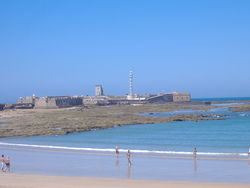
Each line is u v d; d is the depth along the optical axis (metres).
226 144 61.69
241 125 96.06
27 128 89.94
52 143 66.25
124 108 173.12
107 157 47.53
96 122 102.00
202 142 65.38
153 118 112.44
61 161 44.97
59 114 132.50
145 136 76.44
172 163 41.69
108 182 29.98
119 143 65.44
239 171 35.97
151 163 42.03
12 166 42.06
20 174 34.69
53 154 51.28
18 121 109.94
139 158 46.09
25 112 154.88
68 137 75.81
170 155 48.28
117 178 32.34
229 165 39.50
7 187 27.75
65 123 99.94
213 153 48.25
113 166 40.72
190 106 191.12
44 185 28.72
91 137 75.56
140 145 62.31
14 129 88.19
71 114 131.12
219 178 32.81
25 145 62.50
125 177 34.38
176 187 27.91
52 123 100.38
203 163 41.12
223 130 85.69
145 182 29.94
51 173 37.28
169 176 34.28
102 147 60.06
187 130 87.12
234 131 83.12
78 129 87.31
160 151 51.81
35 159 47.03
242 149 54.91
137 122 103.38
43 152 53.59
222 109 167.38
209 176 33.78
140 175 35.16
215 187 27.84
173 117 113.69
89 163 43.03
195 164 40.62
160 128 92.25
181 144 63.00
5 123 105.50
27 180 31.03
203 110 161.12
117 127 95.50
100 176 35.22
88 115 124.75
